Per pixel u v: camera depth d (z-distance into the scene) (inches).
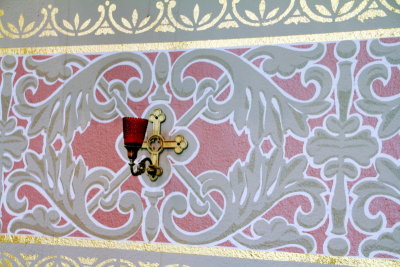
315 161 72.9
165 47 80.4
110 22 83.0
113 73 81.8
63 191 81.0
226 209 75.0
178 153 77.5
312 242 71.3
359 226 70.1
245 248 73.5
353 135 72.0
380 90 71.9
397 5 72.7
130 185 78.8
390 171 70.1
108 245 78.2
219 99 77.4
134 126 71.7
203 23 79.5
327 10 75.1
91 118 81.7
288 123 74.5
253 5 78.0
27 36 86.0
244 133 75.9
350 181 71.2
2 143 84.2
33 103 84.0
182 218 76.3
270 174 74.2
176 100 78.9
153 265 76.1
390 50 72.2
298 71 75.0
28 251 80.8
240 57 77.4
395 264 68.2
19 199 82.4
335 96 73.2
